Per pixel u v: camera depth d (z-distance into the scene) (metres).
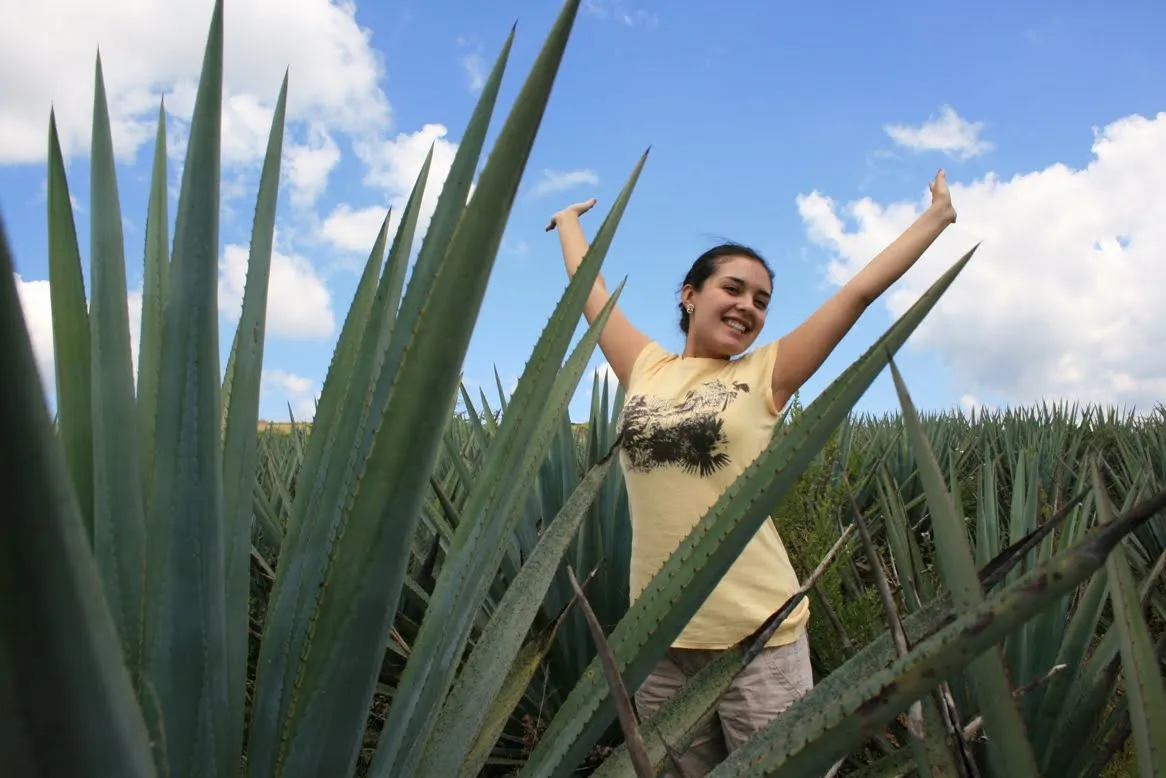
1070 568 0.64
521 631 1.62
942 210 2.65
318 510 1.33
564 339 1.41
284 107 1.39
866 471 5.74
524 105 0.87
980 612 0.68
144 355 1.33
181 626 1.08
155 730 0.94
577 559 3.78
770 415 2.53
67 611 0.50
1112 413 10.53
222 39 1.06
